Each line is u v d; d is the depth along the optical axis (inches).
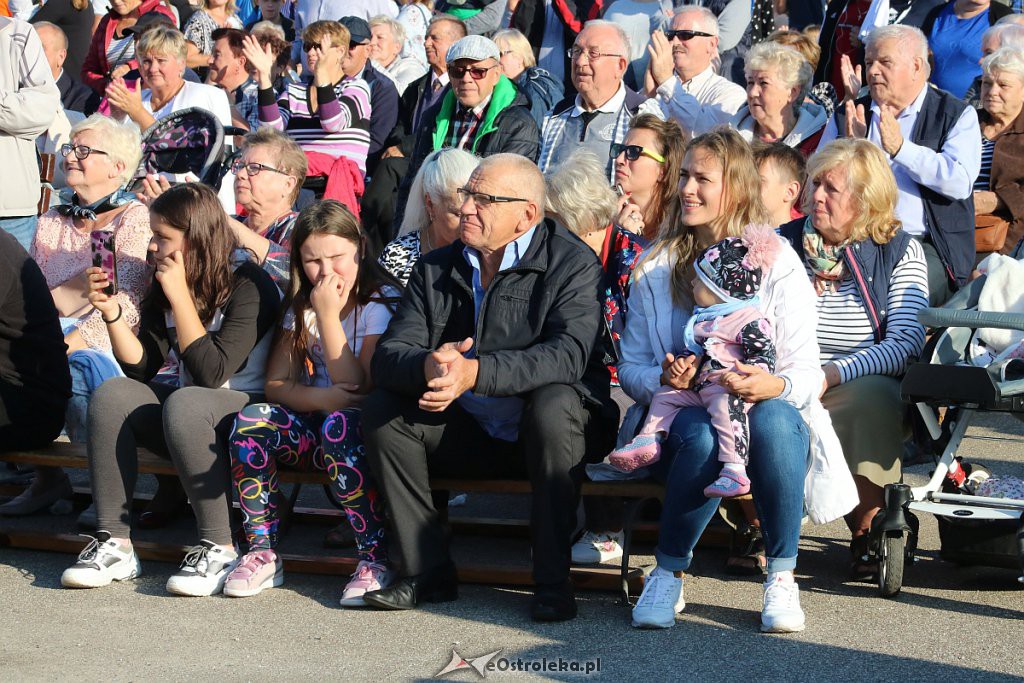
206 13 994.7
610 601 411.5
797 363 392.8
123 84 724.7
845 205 447.8
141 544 461.4
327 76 733.3
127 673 352.5
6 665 359.3
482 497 546.0
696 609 401.7
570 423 391.9
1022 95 631.8
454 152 485.1
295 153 541.3
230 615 402.0
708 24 691.4
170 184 615.8
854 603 405.1
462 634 380.2
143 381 470.3
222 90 784.9
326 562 439.8
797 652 361.7
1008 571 438.3
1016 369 418.9
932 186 553.0
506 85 679.1
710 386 390.6
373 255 446.0
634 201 530.0
